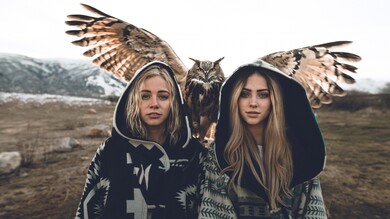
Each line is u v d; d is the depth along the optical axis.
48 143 10.13
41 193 6.09
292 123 2.09
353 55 3.24
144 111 2.07
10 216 5.16
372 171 7.56
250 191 2.02
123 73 4.05
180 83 3.77
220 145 2.05
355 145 10.54
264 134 2.12
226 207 1.99
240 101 2.05
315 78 3.51
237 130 2.03
